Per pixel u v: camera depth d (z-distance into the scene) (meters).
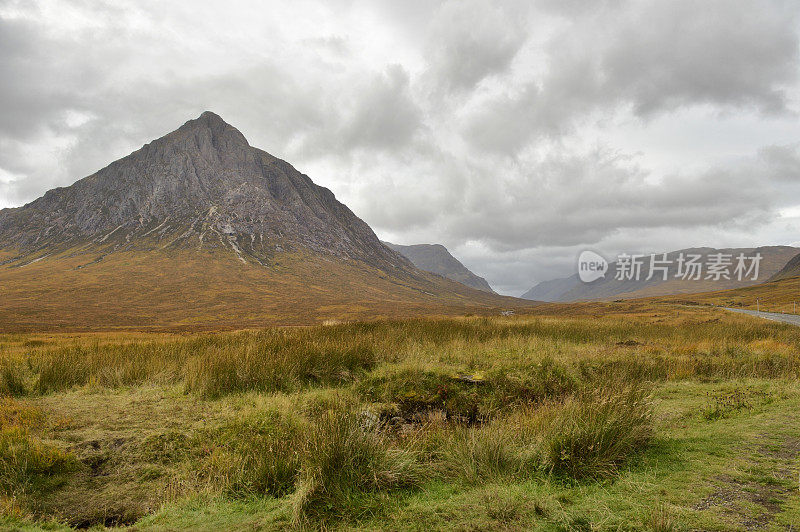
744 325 19.83
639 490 3.54
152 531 3.38
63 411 6.39
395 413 6.94
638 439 4.71
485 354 10.38
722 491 3.44
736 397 7.25
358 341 10.28
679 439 4.95
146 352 10.55
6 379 7.71
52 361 8.72
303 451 4.31
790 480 3.58
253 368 8.12
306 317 79.56
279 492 4.02
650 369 9.64
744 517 2.98
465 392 7.72
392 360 9.77
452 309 104.81
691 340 14.98
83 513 3.95
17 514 3.75
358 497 3.70
